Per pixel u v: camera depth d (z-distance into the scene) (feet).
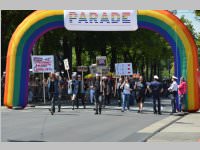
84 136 52.90
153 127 63.21
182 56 97.09
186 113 92.63
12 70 100.53
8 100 100.63
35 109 98.99
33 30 100.12
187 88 96.48
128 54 222.69
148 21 97.30
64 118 76.64
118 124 67.56
